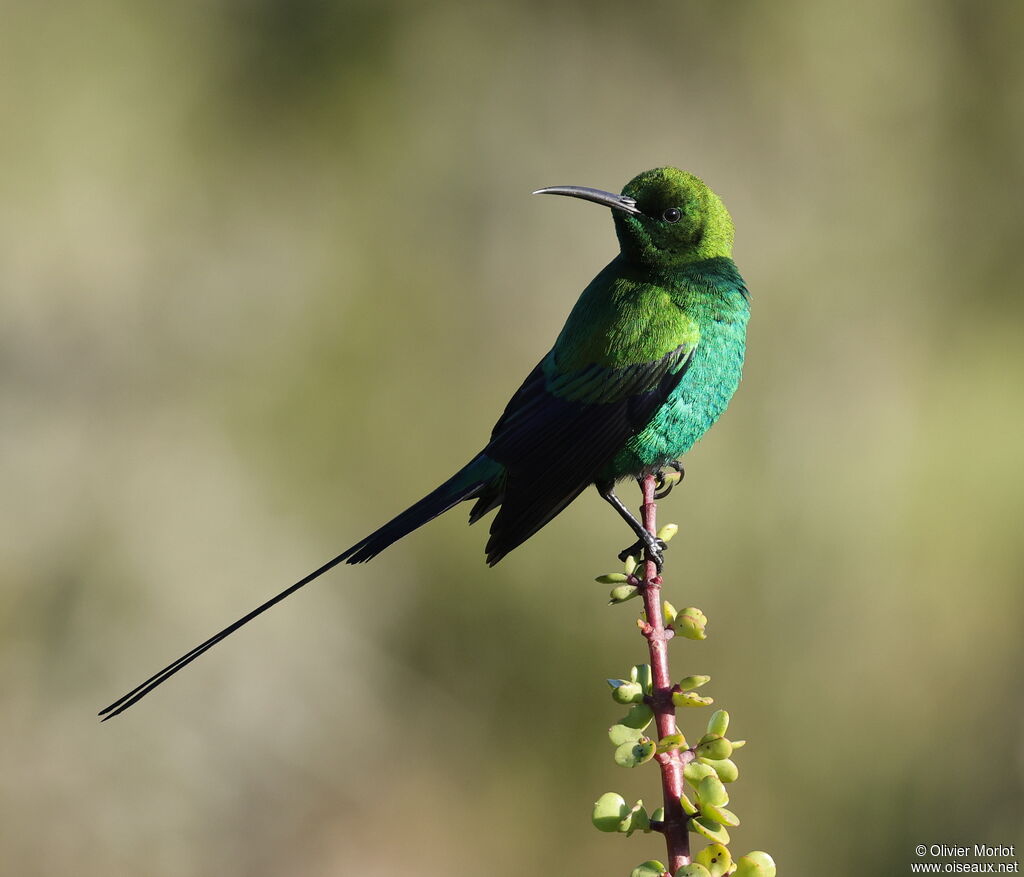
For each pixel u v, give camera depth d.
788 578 12.49
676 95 14.02
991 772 12.71
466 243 13.83
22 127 13.33
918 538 12.93
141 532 13.27
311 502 13.63
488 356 13.57
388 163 14.02
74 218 13.43
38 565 12.97
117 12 13.73
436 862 13.11
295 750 13.33
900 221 14.07
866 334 13.52
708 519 12.43
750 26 14.09
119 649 13.04
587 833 13.23
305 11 14.23
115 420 13.48
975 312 14.20
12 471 13.00
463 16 14.19
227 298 13.87
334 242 13.97
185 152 13.88
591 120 13.94
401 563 13.61
